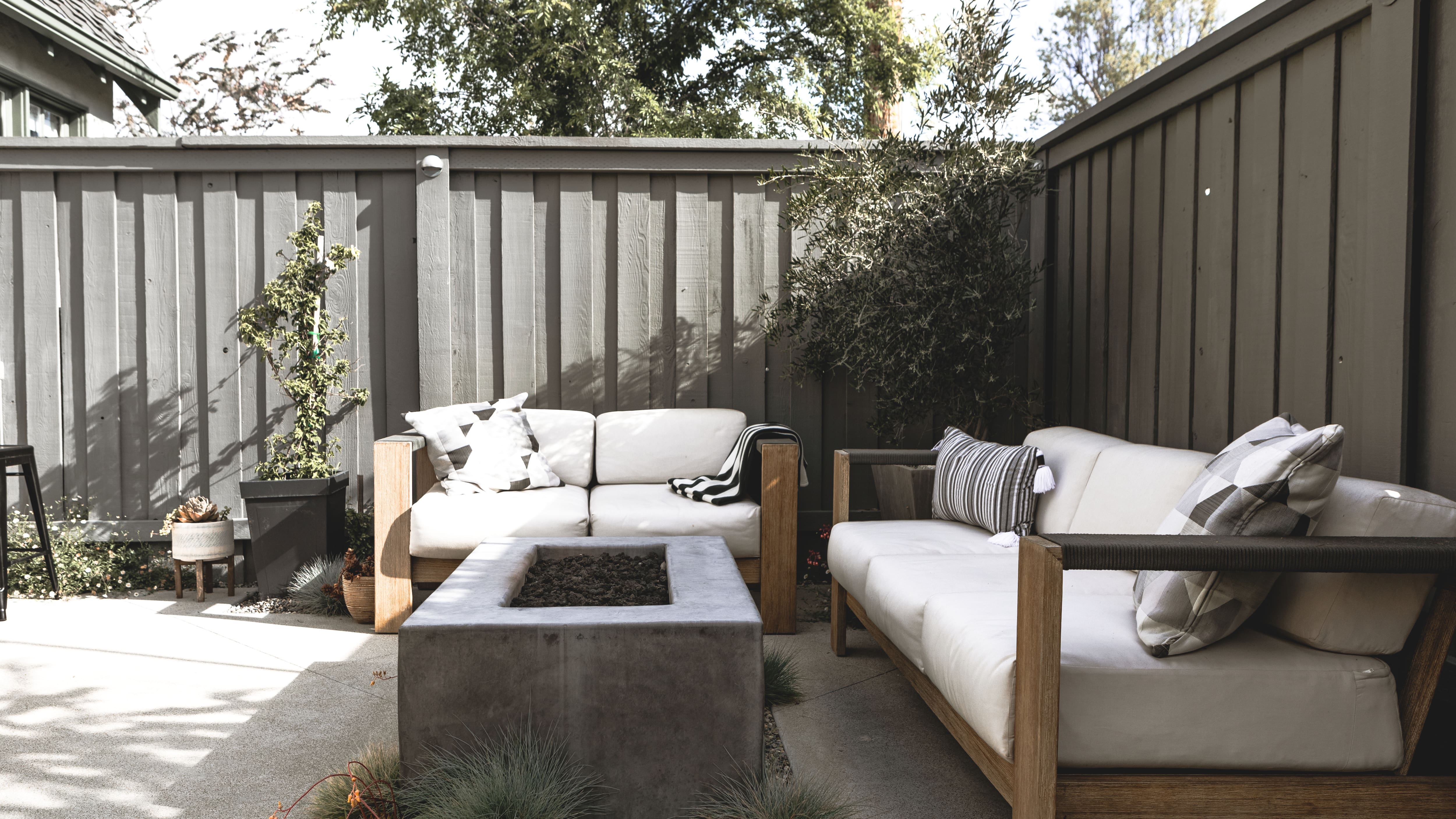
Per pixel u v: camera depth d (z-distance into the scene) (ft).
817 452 13.99
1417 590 5.33
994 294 11.92
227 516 12.81
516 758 5.90
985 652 5.63
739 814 5.92
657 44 34.30
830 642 10.82
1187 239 9.95
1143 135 10.93
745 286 13.89
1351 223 7.50
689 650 6.16
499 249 13.71
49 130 19.31
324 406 12.90
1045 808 5.02
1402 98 6.89
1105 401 11.89
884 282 11.62
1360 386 7.37
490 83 33.17
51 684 8.87
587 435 12.89
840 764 7.29
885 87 31.91
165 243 13.47
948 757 7.43
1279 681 5.26
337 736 7.63
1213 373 9.48
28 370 13.42
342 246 12.97
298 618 11.54
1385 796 5.32
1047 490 8.94
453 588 7.06
